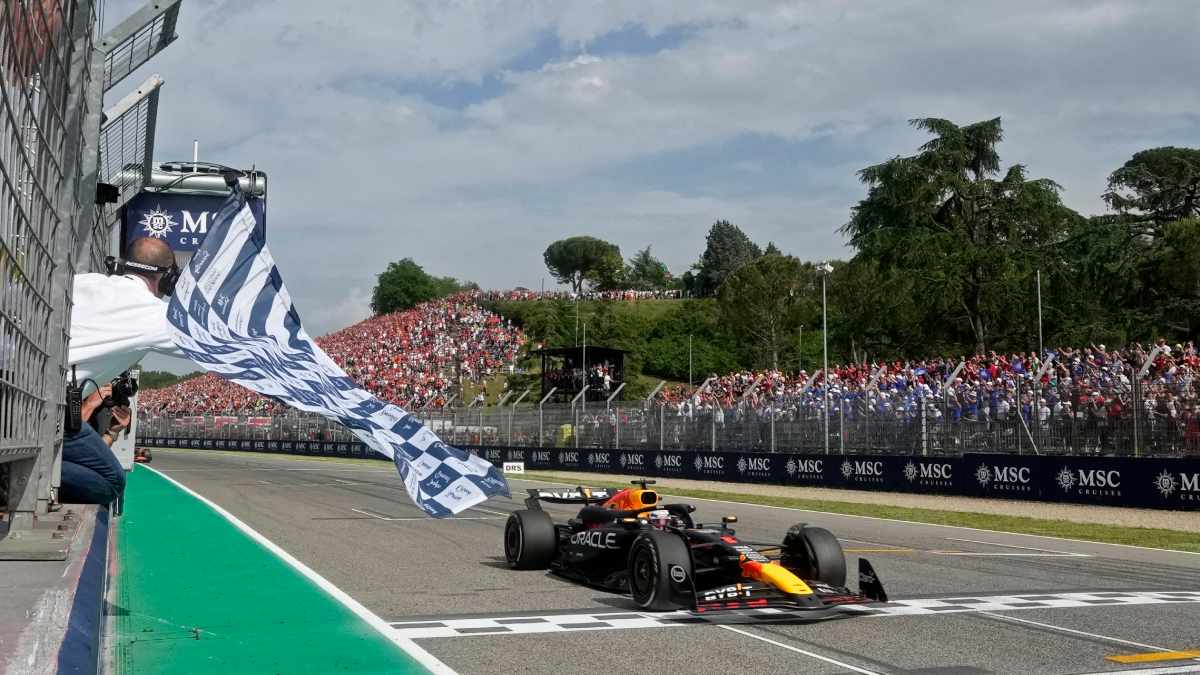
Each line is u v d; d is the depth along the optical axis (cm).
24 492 688
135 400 2450
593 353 5019
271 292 689
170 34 1217
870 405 2598
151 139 1524
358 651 662
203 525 1540
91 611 509
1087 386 2119
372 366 6531
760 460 2919
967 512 2008
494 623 765
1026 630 748
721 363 7719
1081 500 2050
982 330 5094
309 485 2712
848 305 5684
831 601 757
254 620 772
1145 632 745
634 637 713
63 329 736
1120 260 5056
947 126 5322
